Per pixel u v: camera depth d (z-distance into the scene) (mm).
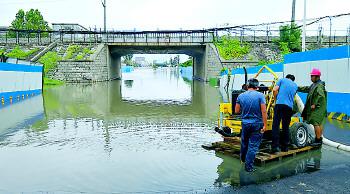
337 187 5805
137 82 48750
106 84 41750
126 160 7949
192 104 20469
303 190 5695
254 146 6922
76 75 42562
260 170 6965
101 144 9641
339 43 42719
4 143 9789
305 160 7602
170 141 9984
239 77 28000
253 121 6918
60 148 9180
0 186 6273
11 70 22406
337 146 8625
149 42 48125
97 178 6688
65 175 6891
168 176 6746
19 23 76625
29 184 6375
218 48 45250
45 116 15352
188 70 79688
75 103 20844
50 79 40938
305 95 14812
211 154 8406
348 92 12250
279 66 19203
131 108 18484
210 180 6438
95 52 45562
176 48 50844
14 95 23125
